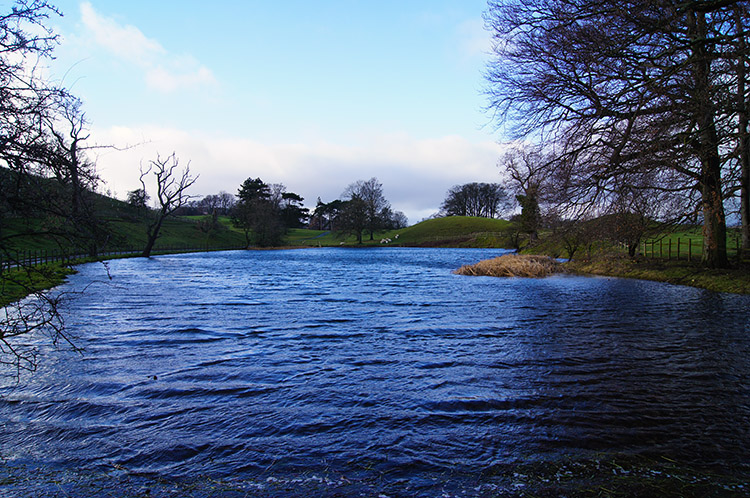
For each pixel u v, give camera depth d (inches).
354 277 1208.8
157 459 210.5
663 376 323.6
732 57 533.6
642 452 213.0
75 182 205.9
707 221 888.3
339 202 6397.6
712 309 595.5
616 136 633.0
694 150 593.6
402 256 2568.9
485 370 343.3
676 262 1040.8
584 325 509.4
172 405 277.1
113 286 964.0
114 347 421.4
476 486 185.2
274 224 4084.6
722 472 194.7
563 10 593.9
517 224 2226.9
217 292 860.6
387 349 410.3
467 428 241.0
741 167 742.5
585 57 566.6
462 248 3619.6
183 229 3954.2
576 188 730.8
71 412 267.3
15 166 186.1
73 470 201.2
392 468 200.2
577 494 178.4
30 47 191.3
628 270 1086.4
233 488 184.9
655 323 512.4
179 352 402.6
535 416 255.9
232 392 299.6
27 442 229.1
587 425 243.1
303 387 308.5
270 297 783.7
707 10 499.8
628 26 536.1
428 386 308.5
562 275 1179.9
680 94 573.0
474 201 5280.5
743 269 836.6
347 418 255.6
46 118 195.0
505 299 736.3
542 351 396.8
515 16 667.4
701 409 263.3
